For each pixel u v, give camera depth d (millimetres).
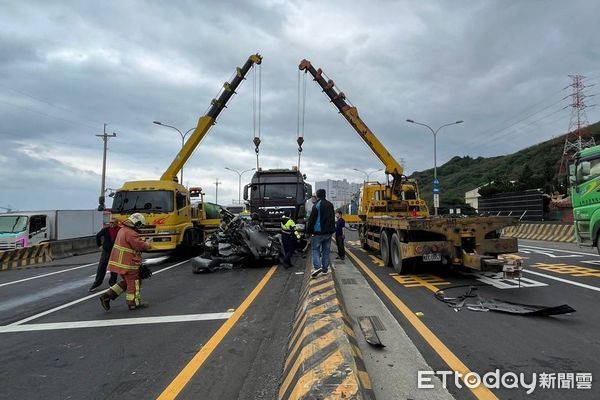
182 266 13758
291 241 12555
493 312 6398
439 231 9133
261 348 5172
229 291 8984
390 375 4141
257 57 18141
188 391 4004
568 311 5922
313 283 7965
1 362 4938
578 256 12820
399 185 15281
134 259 7547
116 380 4324
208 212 20156
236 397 3854
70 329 6309
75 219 27188
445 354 4680
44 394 4035
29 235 21266
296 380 3723
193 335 5789
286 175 16797
